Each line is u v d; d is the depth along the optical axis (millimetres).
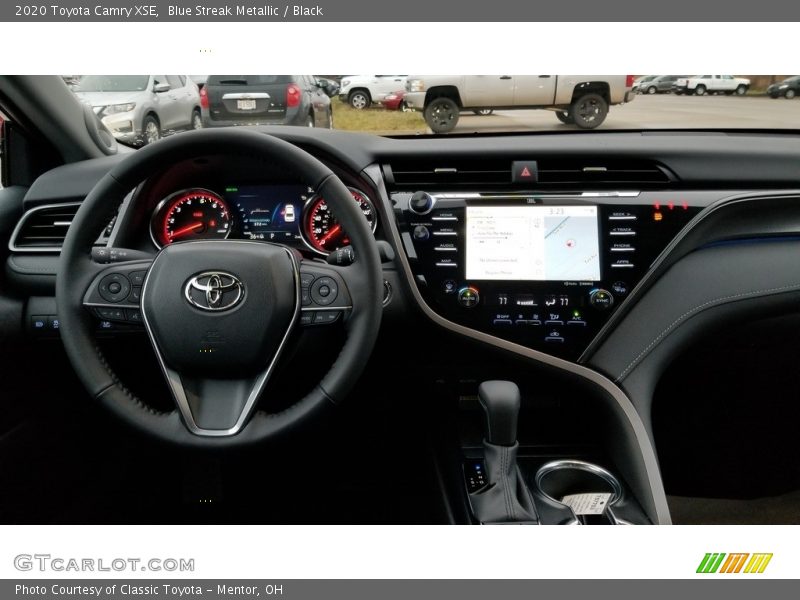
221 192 1451
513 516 1182
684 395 1737
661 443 1815
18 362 1457
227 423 990
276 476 1744
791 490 1796
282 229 1453
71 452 1626
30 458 1473
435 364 1488
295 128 1441
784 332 1521
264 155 979
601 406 1418
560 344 1375
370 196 1415
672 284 1377
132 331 1335
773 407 1717
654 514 1239
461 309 1379
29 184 1604
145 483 1710
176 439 986
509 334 1380
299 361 1305
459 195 1373
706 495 1816
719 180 1346
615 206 1356
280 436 986
